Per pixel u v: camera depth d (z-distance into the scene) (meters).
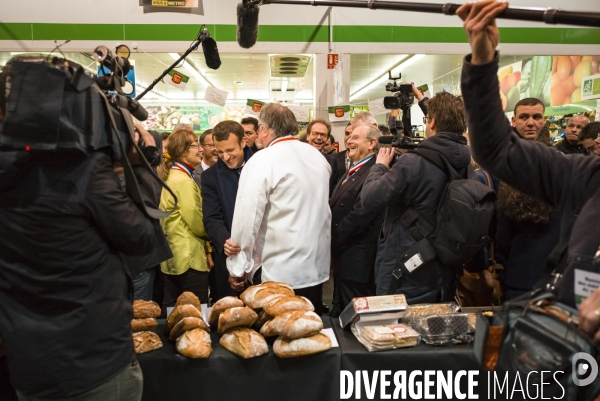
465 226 1.75
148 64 5.43
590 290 0.81
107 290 1.15
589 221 0.89
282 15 4.68
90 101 1.08
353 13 4.72
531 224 1.89
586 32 4.95
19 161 1.04
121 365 1.17
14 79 1.00
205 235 2.72
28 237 1.07
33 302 1.10
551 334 0.80
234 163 2.51
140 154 1.23
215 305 1.68
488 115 1.01
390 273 1.95
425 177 1.85
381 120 7.21
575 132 3.18
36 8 4.49
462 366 1.51
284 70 5.84
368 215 2.09
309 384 1.53
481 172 2.42
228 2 4.59
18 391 1.14
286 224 2.01
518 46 4.96
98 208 1.09
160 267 2.76
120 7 4.55
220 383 1.51
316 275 2.08
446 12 1.00
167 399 1.51
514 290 1.94
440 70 5.99
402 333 1.56
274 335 1.59
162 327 1.81
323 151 3.56
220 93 4.26
